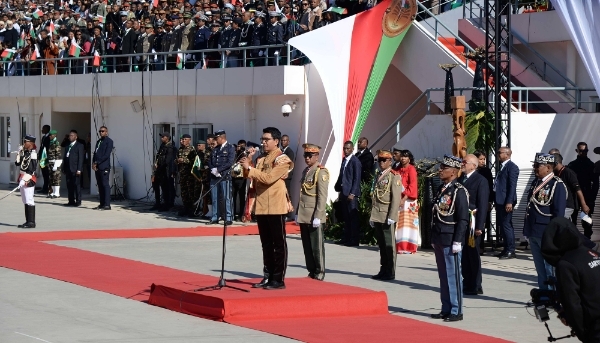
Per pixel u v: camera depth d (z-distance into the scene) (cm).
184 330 997
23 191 2006
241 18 2394
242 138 2314
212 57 2427
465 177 1259
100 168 2434
